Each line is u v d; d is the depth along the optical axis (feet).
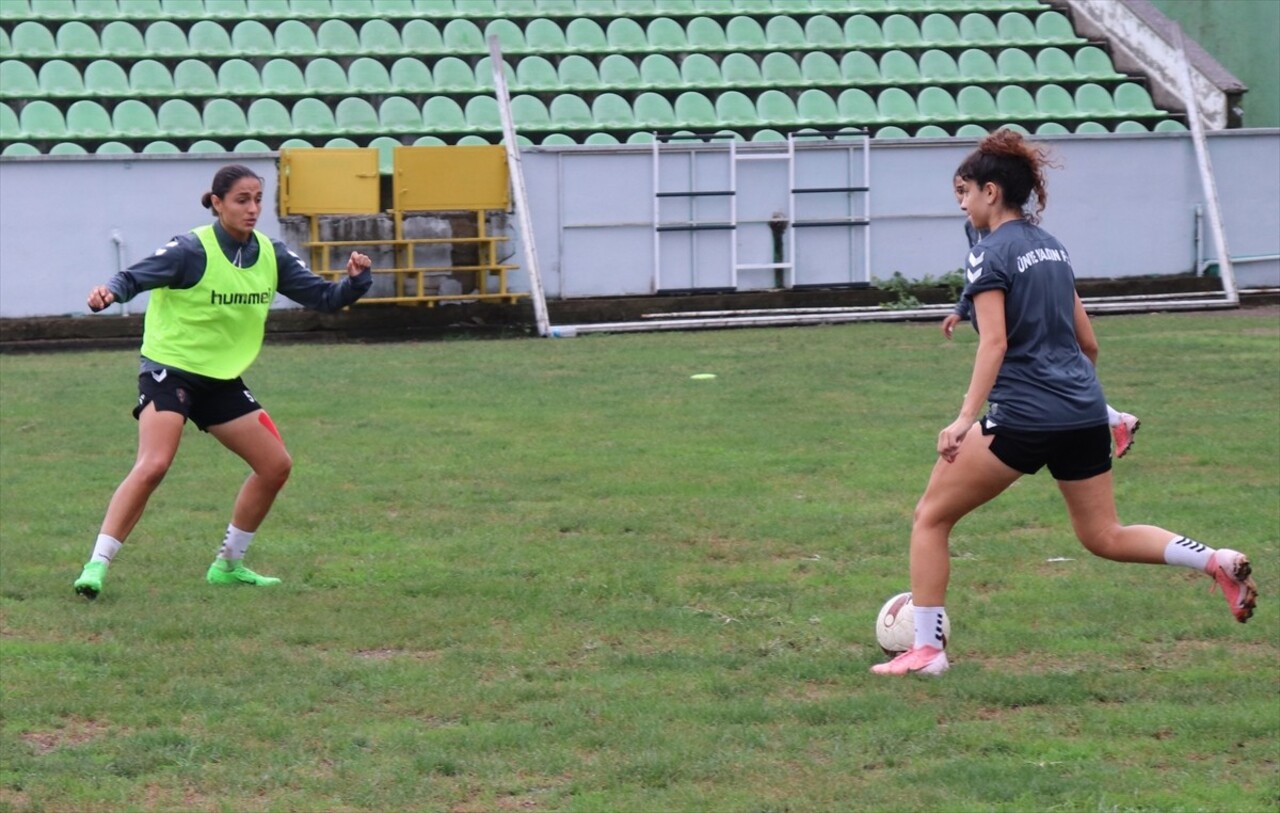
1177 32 94.43
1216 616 24.85
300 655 23.24
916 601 22.04
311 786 17.66
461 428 45.57
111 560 26.76
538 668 22.47
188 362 26.68
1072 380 21.04
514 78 95.20
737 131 92.53
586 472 38.55
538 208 81.05
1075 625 24.52
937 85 99.35
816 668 22.24
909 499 34.94
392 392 53.57
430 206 78.43
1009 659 22.99
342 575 28.27
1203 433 43.34
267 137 87.56
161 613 25.46
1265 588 26.48
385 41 97.45
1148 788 17.39
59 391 54.70
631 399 51.42
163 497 35.73
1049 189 86.28
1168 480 36.76
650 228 82.53
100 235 75.20
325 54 95.86
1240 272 89.30
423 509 34.42
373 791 17.42
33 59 91.56
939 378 55.77
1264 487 35.76
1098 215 87.15
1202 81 98.48
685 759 18.37
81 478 38.19
